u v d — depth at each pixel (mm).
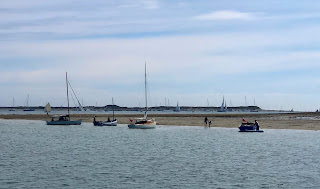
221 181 32781
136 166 39375
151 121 95438
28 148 55344
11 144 61125
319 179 33438
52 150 52781
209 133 79312
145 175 35031
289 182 32438
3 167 38906
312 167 38688
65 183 32062
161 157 45500
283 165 39844
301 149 51938
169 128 96250
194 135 74875
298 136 69938
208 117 141625
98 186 31109
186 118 137625
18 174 35469
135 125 95250
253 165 39906
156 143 61094
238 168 38281
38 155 47625
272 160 42969
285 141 61844
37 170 37312
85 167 38844
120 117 156125
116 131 88688
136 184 31719
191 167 38781
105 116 164375
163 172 36344
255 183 32125
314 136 69750
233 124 104562
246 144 58250
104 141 65312
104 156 46500
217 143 60031
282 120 109625
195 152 49812
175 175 35031
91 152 50375
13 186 31125
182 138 68938
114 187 30797
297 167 38719
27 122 135500
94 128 100500
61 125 114250
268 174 35469
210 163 41156
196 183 32094
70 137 73750
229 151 50500
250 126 80250
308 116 128250
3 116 182000
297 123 98312
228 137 69750
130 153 49219
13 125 116188
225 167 38812
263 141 62219
